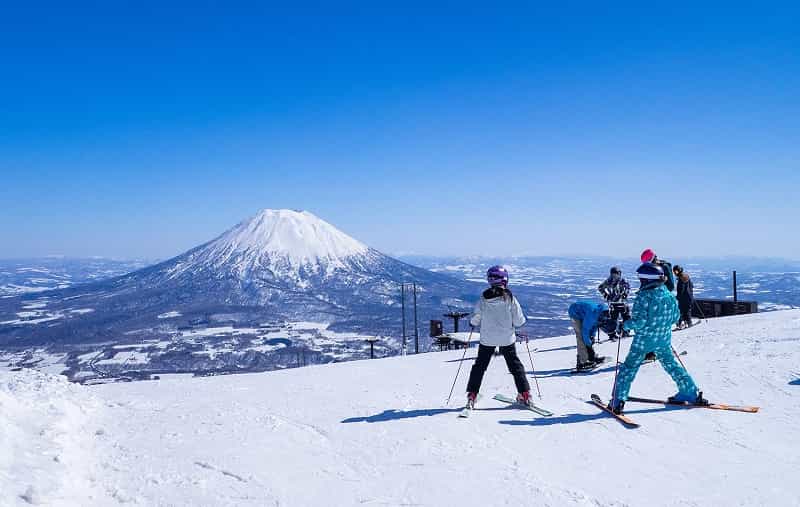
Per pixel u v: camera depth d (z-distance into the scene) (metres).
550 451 4.54
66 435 4.97
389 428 5.40
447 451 4.61
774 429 4.81
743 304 19.30
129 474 4.22
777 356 7.76
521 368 6.00
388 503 3.59
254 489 3.87
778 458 4.14
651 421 5.28
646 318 5.48
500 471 4.10
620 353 10.84
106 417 6.36
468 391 6.00
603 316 8.52
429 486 3.85
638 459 4.28
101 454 4.79
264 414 6.28
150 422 6.05
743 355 8.20
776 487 3.60
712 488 3.65
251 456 4.63
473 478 3.98
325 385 8.67
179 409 6.79
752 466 4.00
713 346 9.59
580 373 8.46
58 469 3.97
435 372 10.00
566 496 3.60
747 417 5.21
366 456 4.58
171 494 3.79
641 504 3.44
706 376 7.04
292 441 5.11
